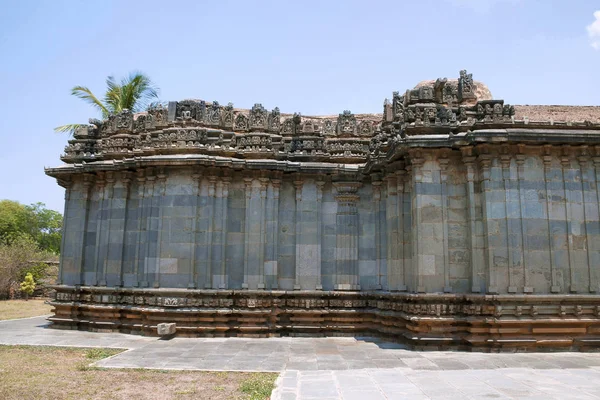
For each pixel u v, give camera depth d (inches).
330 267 835.4
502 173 655.1
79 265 872.9
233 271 810.8
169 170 806.5
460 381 442.3
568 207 653.9
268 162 816.3
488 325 623.8
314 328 791.1
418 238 664.4
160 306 763.4
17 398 394.3
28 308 1332.4
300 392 405.4
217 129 846.5
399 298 710.5
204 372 498.0
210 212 803.4
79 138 930.7
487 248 639.8
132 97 1353.3
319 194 846.5
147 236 809.5
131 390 421.7
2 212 3016.7
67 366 525.3
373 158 786.2
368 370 499.8
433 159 682.8
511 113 673.0
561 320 614.9
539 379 450.3
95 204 897.5
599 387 415.2
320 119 944.9
